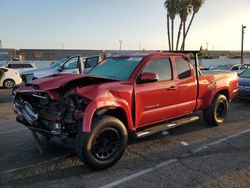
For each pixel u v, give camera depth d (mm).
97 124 4852
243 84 11531
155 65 6094
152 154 5840
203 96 7305
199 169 5125
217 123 7895
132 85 5512
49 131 5086
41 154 5766
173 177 4812
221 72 8141
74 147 4988
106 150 5070
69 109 4953
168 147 6254
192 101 6957
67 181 4676
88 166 4996
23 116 5469
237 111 10117
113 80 5434
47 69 16359
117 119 5160
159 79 6137
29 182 4641
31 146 6254
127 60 6168
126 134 5285
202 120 8477
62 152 5871
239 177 4805
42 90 4934
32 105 5375
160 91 6004
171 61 6434
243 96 11516
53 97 4863
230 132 7406
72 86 5055
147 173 4965
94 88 4965
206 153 5918
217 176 4840
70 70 14469
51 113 5051
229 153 5918
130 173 4965
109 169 5117
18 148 6145
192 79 6879
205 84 7297
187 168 5172
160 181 4672
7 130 7535
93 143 4852
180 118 6980
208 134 7219
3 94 15664
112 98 5090
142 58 5996
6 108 10891
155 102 5945
